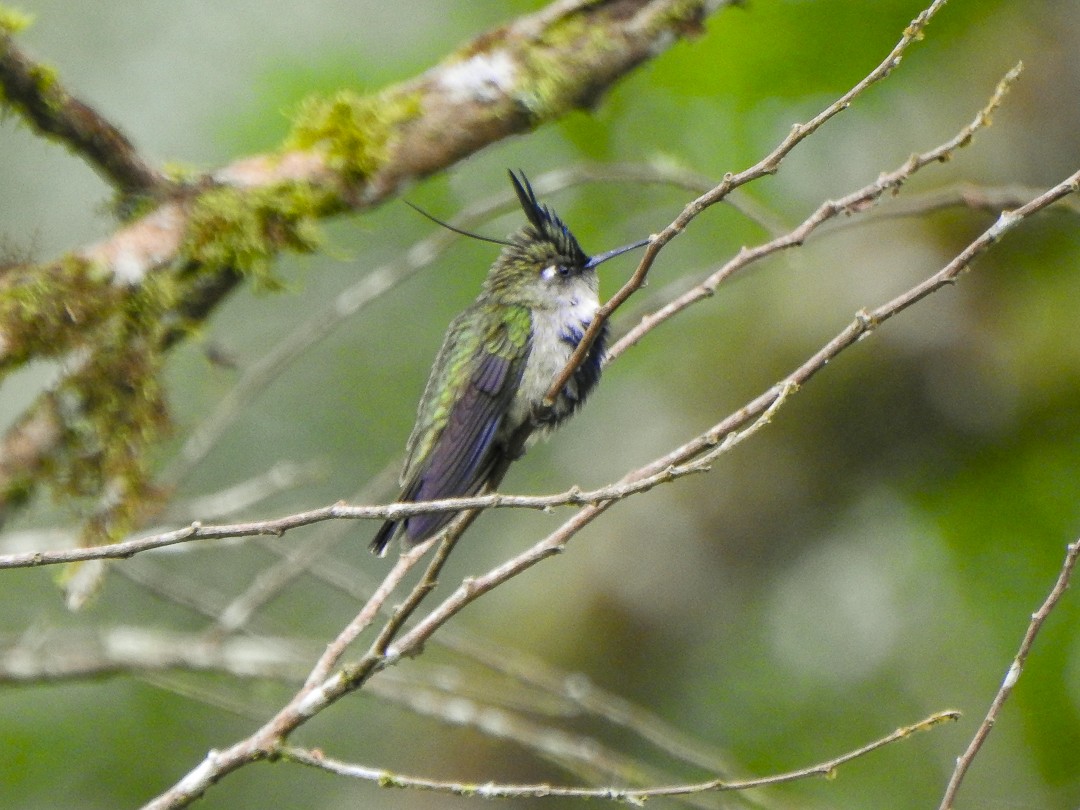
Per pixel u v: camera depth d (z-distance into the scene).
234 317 12.91
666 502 13.40
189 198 7.30
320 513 4.71
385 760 12.55
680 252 12.52
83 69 12.92
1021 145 12.88
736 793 8.50
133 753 11.78
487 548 13.53
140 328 7.24
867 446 13.30
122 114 12.73
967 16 12.46
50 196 13.13
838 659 13.04
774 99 12.08
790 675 12.94
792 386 5.18
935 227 13.42
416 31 12.48
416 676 8.97
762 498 13.31
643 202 12.44
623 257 12.29
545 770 12.47
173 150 12.45
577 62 7.64
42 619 9.93
